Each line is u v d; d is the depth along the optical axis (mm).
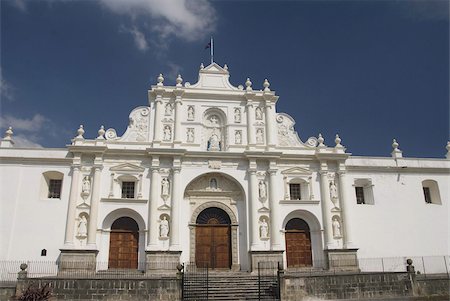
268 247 31047
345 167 34031
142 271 29422
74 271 28469
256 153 32531
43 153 31391
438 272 32969
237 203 32844
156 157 31797
